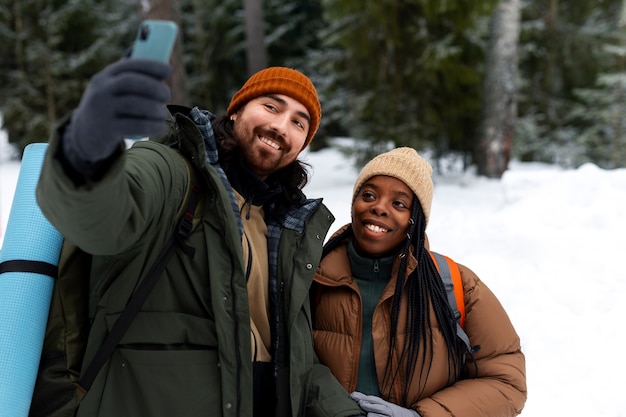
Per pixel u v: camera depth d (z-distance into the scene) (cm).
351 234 178
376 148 897
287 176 158
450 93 887
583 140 1109
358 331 164
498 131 888
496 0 801
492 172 894
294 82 153
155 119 77
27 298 123
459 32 862
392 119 872
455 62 852
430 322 161
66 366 120
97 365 114
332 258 174
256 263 140
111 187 84
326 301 171
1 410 112
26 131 1146
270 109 151
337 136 1599
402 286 158
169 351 116
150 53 80
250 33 1281
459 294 168
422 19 850
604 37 1162
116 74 77
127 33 1520
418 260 161
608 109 1100
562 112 1234
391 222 162
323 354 168
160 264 117
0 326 118
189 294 120
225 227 119
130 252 114
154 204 109
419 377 158
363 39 866
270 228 152
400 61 883
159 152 120
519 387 163
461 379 174
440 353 161
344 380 163
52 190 82
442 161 1099
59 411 117
